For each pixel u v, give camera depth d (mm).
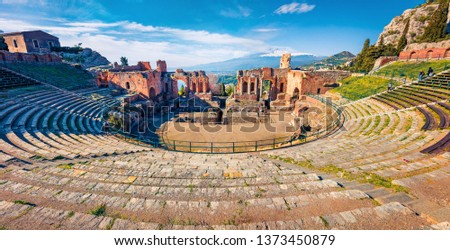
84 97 28141
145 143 19297
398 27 76000
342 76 38625
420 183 7375
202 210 6211
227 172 9453
